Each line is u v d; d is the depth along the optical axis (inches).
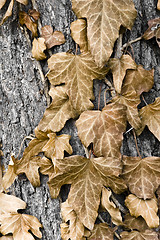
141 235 22.7
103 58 21.7
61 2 22.6
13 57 23.0
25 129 23.3
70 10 22.7
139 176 22.5
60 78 22.3
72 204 22.4
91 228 22.3
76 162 22.2
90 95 22.4
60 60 22.2
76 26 22.2
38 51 22.4
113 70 22.4
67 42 22.7
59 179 22.3
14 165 22.8
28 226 22.8
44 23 22.7
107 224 22.9
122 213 23.0
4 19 22.2
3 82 23.2
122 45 22.6
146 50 23.0
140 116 22.7
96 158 22.2
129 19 21.8
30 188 23.3
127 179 22.5
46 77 22.8
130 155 23.1
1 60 23.0
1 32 22.9
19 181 23.3
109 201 22.3
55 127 22.6
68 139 22.6
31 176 22.9
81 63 22.2
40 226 23.0
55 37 22.6
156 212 22.4
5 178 22.9
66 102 22.6
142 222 22.8
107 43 21.7
